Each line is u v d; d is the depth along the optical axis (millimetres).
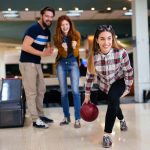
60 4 8039
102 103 5426
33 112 3670
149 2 7480
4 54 10203
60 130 3400
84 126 3580
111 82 2803
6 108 3660
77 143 2789
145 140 2805
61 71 3658
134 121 3756
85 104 2994
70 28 3557
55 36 3584
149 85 7250
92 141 2852
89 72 2832
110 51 2643
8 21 9711
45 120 3924
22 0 7629
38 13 8719
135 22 7254
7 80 4023
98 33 2650
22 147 2709
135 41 7277
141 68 7230
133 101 7215
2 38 10109
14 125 3672
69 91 3934
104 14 9477
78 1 7988
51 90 6652
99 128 3441
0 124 3646
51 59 9016
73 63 3609
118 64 2695
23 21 9773
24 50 3588
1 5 7887
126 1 8039
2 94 3812
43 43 3674
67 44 3561
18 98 3770
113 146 2633
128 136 2980
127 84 2766
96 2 8078
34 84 3674
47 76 8797
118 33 10602
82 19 10125
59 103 6516
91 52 2748
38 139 3002
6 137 3152
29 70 3629
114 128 3363
